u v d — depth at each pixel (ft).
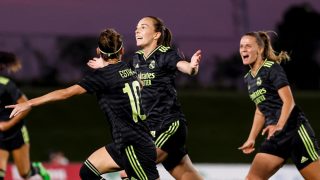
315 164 88.58
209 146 229.45
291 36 239.50
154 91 85.05
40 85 231.50
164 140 84.99
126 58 224.33
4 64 104.01
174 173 88.07
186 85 249.55
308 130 88.53
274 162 88.12
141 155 77.82
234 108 245.65
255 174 88.89
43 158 220.23
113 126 78.07
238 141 231.91
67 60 231.91
